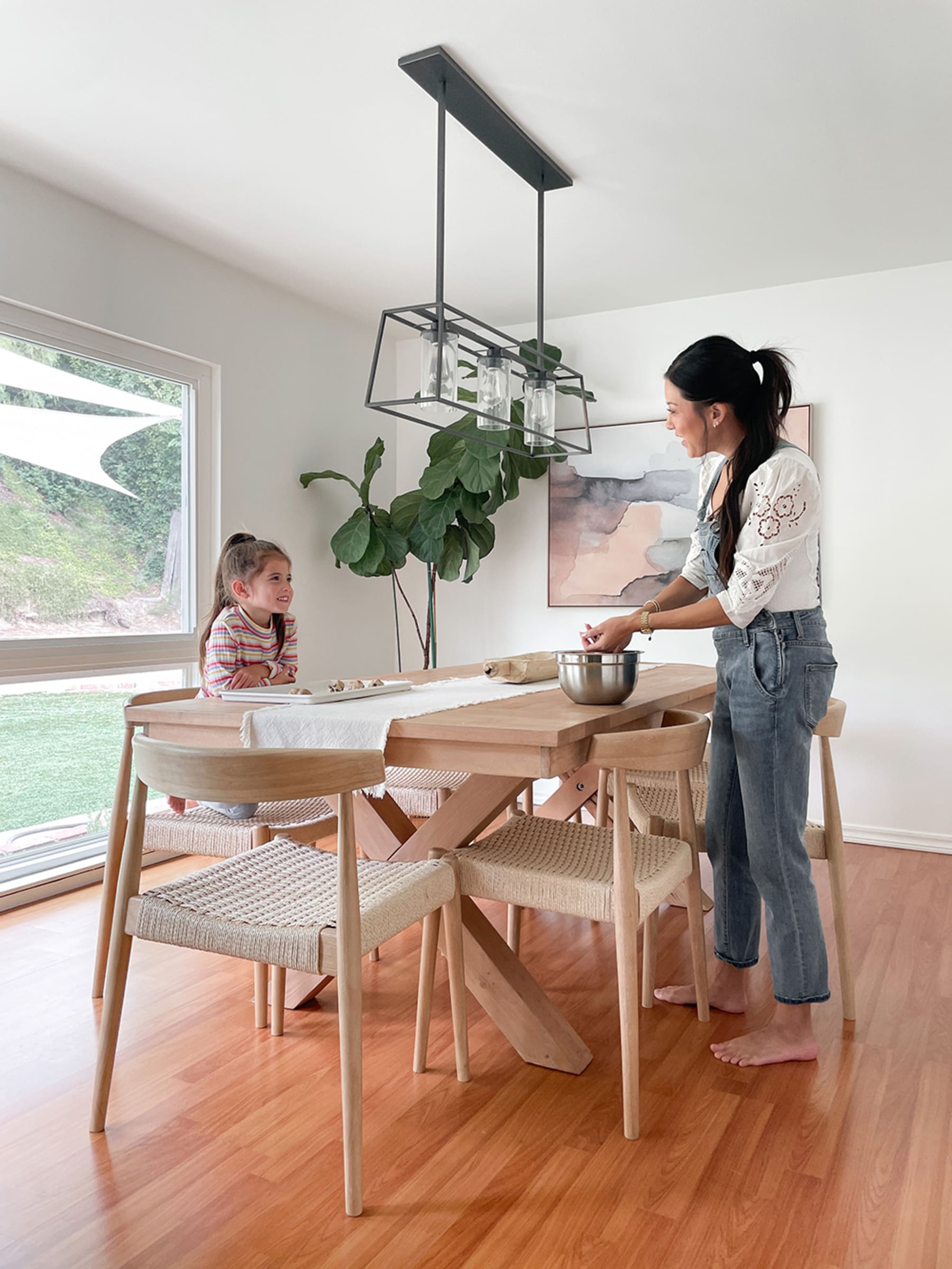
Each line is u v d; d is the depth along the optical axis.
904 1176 1.50
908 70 2.31
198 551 3.60
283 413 3.98
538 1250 1.33
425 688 2.33
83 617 3.19
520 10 2.09
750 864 1.94
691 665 3.17
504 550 4.46
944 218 3.17
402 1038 2.02
